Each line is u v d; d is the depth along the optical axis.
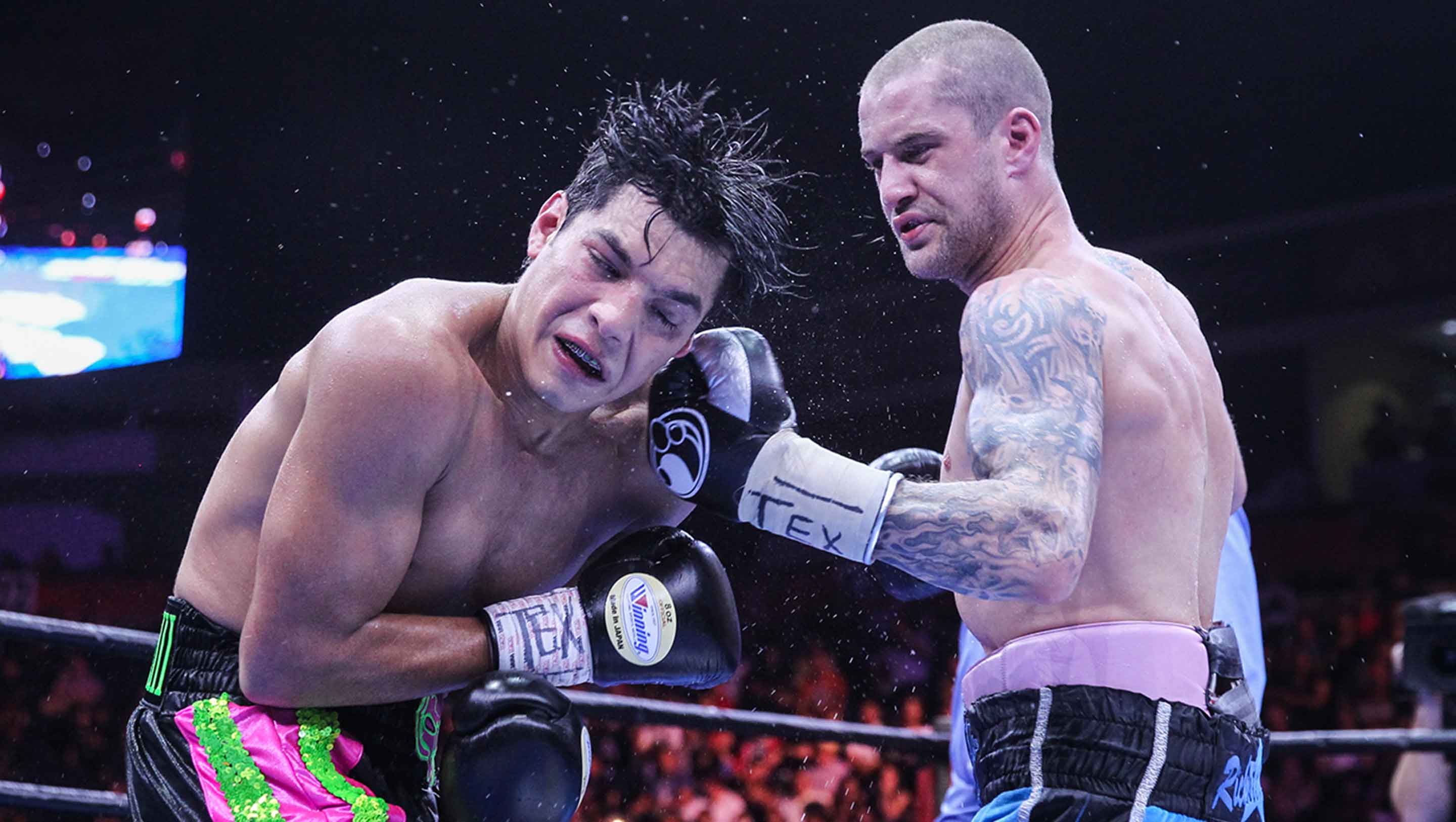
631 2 13.60
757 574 13.32
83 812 4.13
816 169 13.54
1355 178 15.28
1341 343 16.02
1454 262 14.97
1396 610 13.58
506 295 3.19
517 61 13.93
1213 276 15.84
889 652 12.88
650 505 3.44
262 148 14.68
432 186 14.14
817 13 13.52
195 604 3.05
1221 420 3.31
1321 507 14.97
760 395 3.15
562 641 2.99
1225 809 2.86
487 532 3.11
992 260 3.36
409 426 2.81
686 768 11.48
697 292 2.97
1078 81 14.91
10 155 16.11
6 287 15.84
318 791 2.87
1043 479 2.73
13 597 13.90
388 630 2.87
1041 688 2.91
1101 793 2.79
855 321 13.30
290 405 3.02
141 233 15.88
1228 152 15.26
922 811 8.67
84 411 15.32
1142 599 2.95
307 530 2.75
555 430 3.14
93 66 15.92
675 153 2.94
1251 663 4.57
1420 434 15.68
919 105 3.30
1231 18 14.37
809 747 11.34
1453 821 5.18
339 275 14.62
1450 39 14.29
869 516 2.87
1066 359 2.88
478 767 2.78
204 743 2.91
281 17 14.34
